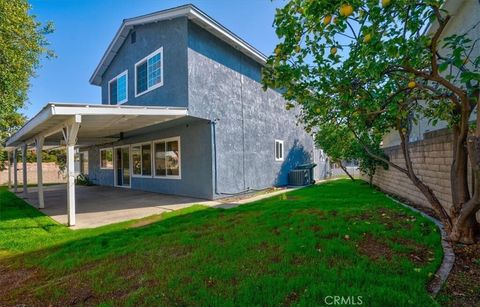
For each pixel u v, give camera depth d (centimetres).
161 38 1084
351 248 380
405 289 272
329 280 296
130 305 282
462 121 358
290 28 301
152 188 1327
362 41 265
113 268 389
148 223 684
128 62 1308
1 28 905
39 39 1093
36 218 787
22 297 338
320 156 2056
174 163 1198
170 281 327
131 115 770
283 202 827
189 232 543
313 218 552
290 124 1659
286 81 346
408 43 255
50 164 2327
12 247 533
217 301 273
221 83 1120
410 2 238
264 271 333
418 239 407
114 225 673
